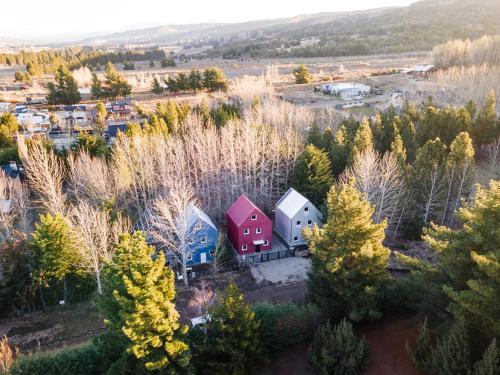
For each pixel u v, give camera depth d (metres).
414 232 46.56
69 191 52.94
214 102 104.69
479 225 22.53
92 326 35.00
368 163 44.09
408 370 24.53
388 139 62.84
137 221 49.59
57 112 103.44
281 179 57.75
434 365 22.02
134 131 65.31
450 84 100.06
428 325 26.08
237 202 50.06
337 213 27.70
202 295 35.91
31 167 52.41
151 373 22.80
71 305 38.75
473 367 20.52
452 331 21.41
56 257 36.94
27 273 38.03
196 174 58.56
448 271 23.48
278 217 50.75
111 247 39.31
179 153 58.09
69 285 39.78
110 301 23.66
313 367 26.12
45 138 75.44
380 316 27.23
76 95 120.00
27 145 64.31
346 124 71.50
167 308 23.00
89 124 99.12
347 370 24.61
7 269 36.62
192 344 25.86
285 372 26.91
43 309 38.34
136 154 56.72
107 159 61.38
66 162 61.88
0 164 65.75
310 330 28.62
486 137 65.31
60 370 25.00
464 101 91.25
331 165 56.22
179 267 44.25
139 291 21.59
